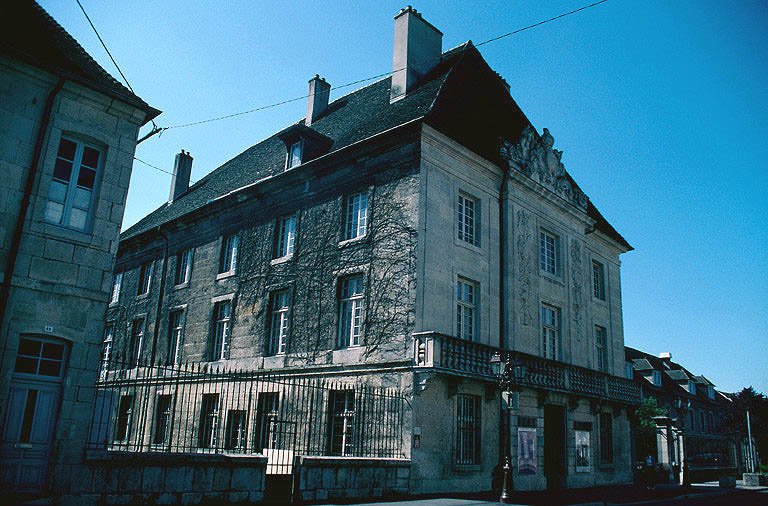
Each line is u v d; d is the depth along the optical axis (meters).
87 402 11.30
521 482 18.27
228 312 22.78
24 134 11.38
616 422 24.69
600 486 22.11
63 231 11.54
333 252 19.09
